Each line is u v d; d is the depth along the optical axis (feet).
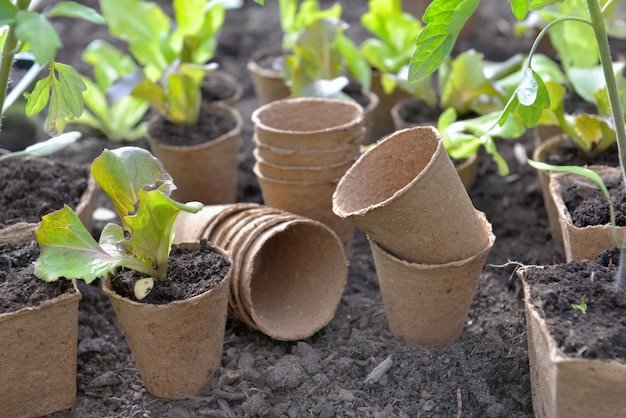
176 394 2.59
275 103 3.03
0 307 2.43
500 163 2.98
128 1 3.60
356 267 3.10
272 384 2.61
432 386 2.61
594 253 2.62
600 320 2.32
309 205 2.98
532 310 2.37
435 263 2.55
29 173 2.95
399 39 3.80
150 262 2.52
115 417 2.57
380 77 3.81
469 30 4.55
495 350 2.68
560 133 3.34
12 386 2.49
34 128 3.63
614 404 2.27
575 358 2.24
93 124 3.76
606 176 2.80
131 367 2.72
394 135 2.58
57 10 2.43
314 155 2.90
